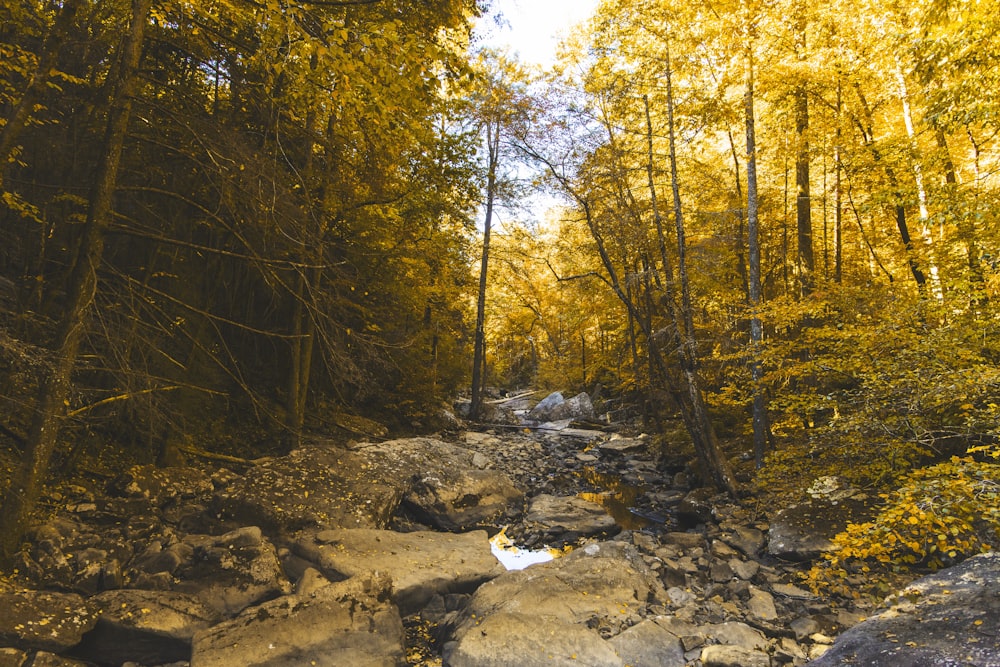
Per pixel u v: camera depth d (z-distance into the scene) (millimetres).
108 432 9461
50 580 5730
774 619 6188
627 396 27422
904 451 7477
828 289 10641
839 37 13195
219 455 10484
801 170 14766
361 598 5992
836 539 4945
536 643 5312
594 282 17844
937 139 12469
